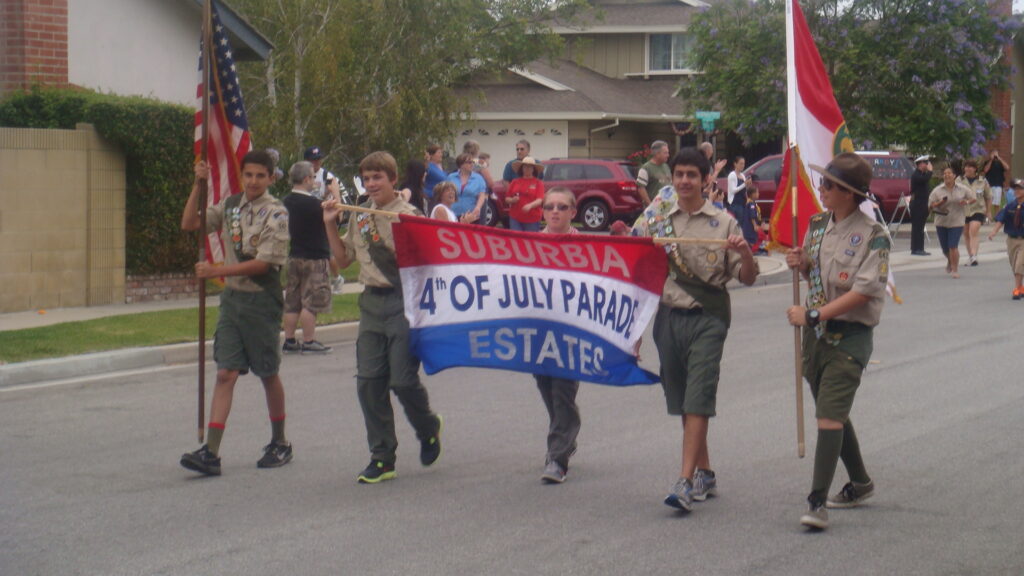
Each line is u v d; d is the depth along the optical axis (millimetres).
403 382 7266
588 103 36844
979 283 19734
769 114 32000
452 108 32531
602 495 7074
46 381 11094
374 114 29125
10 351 11625
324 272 12812
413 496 7074
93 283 15469
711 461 7941
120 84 18109
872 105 31719
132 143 15625
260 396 10398
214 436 7570
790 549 6008
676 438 8656
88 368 11516
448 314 7219
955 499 6973
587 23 39219
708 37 33250
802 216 7152
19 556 5945
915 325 14719
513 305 7176
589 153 37469
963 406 9758
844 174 6168
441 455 8156
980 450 8219
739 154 40125
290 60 27062
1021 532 6312
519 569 5695
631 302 6863
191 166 16250
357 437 8766
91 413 9664
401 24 31078
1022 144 44094
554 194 7164
